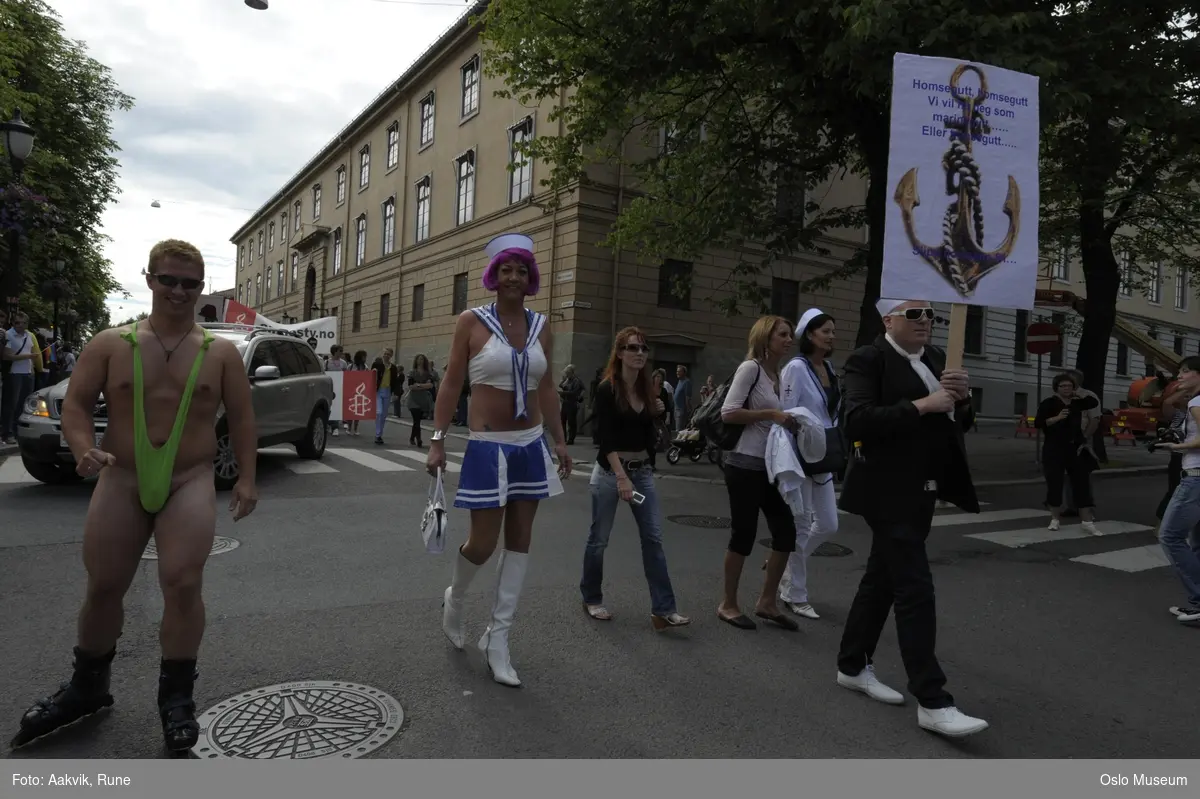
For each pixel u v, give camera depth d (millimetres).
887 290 3578
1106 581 6414
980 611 5430
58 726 3037
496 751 3070
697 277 21891
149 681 3574
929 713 3365
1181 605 5758
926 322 3533
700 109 14766
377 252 32906
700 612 5027
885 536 3494
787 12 9578
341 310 36562
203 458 2979
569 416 16734
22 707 3287
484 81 25109
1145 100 9000
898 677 4074
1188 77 9844
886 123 11508
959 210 3691
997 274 3734
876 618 3779
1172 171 13750
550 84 13430
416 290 29328
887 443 3514
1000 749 3303
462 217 26234
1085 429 8594
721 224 13961
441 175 27734
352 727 3197
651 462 4754
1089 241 15852
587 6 11383
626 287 20609
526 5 12430
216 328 10820
